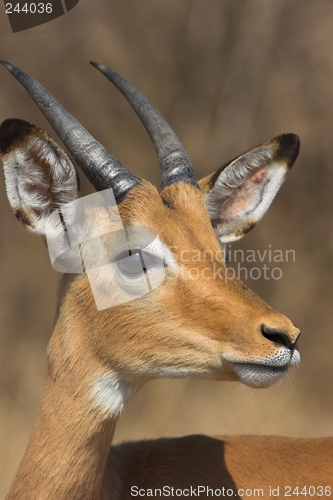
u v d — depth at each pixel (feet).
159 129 30.48
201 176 72.33
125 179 27.32
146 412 54.70
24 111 68.23
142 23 74.79
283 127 75.00
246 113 74.64
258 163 32.53
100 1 73.92
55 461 25.70
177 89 74.28
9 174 26.53
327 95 75.61
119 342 26.07
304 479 29.07
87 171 27.58
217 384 56.13
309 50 77.25
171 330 25.67
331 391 58.29
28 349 58.49
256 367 24.80
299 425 54.29
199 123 73.82
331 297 64.03
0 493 43.83
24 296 60.95
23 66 70.85
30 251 62.18
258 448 30.55
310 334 62.59
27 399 54.70
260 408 55.06
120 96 70.38
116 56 73.26
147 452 29.53
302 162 72.54
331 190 70.33
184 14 75.72
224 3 76.48
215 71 75.25
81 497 25.68
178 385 55.93
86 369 26.25
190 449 29.89
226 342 25.14
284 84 76.18
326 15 77.61
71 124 27.63
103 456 26.17
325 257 66.23
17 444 49.98
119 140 69.56
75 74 71.46
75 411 25.99
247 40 76.18
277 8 77.46
